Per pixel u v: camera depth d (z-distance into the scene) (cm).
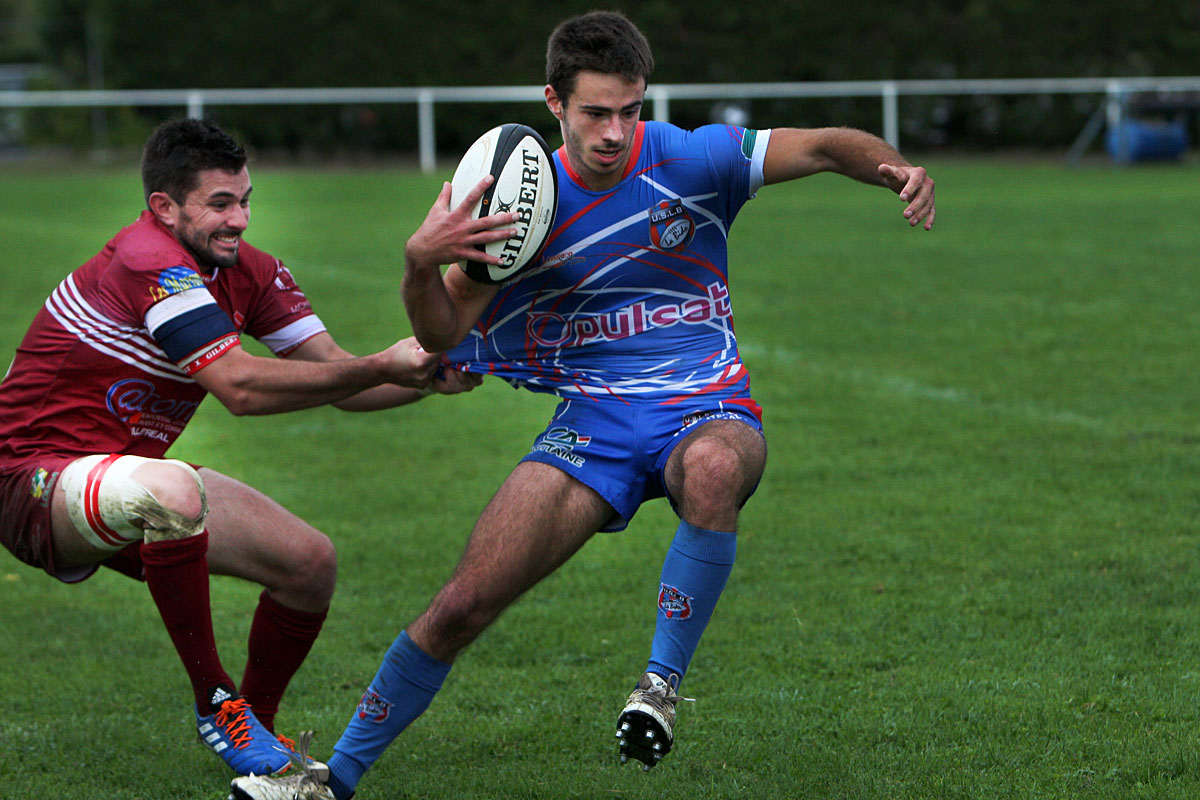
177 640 1166
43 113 9138
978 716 1314
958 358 3116
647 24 8581
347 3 8538
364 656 1534
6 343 3244
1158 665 1427
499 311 1214
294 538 1241
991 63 8819
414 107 8675
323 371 1177
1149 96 8575
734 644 1530
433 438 2564
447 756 1274
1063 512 1991
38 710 1395
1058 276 4197
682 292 1202
